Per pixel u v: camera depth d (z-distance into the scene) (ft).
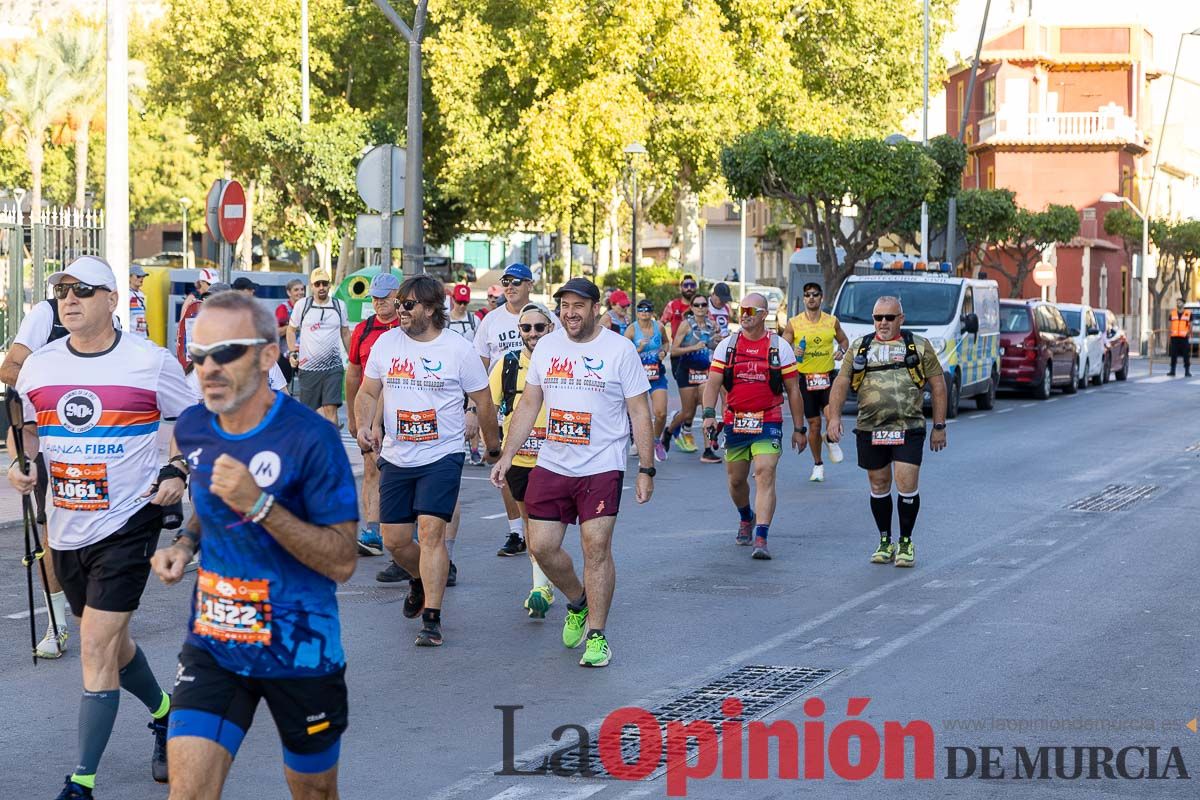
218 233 52.16
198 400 20.06
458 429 28.09
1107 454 62.95
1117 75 198.59
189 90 171.12
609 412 26.07
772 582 34.06
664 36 132.46
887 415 35.73
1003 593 32.71
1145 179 216.54
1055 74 200.54
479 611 30.94
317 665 13.98
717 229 313.73
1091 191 194.39
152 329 69.62
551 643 27.94
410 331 28.02
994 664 25.99
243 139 166.40
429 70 144.15
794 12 150.10
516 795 18.90
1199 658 26.45
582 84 132.26
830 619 29.96
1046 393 99.91
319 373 47.60
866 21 148.97
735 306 171.94
